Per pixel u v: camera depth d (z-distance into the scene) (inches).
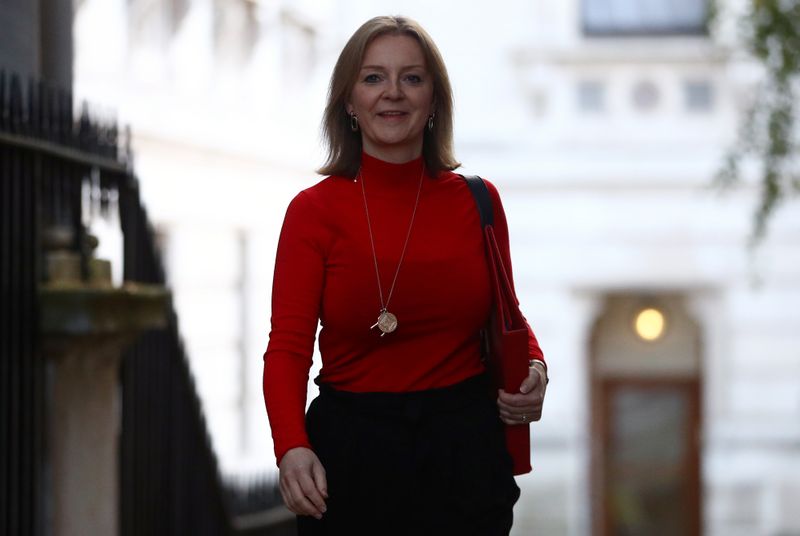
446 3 994.1
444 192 217.8
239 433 755.4
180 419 454.0
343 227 212.4
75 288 337.7
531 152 990.4
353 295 211.5
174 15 665.6
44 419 354.6
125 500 404.2
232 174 730.2
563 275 991.6
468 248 215.8
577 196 989.8
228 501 498.6
